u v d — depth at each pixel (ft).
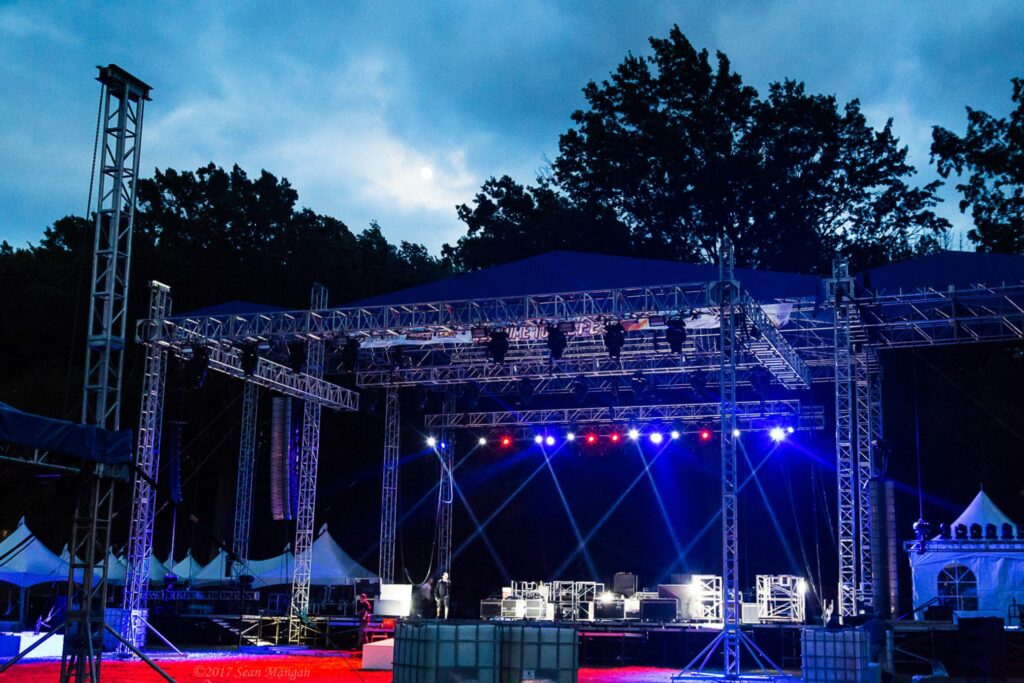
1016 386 139.44
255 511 156.66
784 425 117.50
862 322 89.45
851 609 84.43
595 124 176.76
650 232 176.35
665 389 115.85
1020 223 147.43
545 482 157.89
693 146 172.45
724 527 69.05
